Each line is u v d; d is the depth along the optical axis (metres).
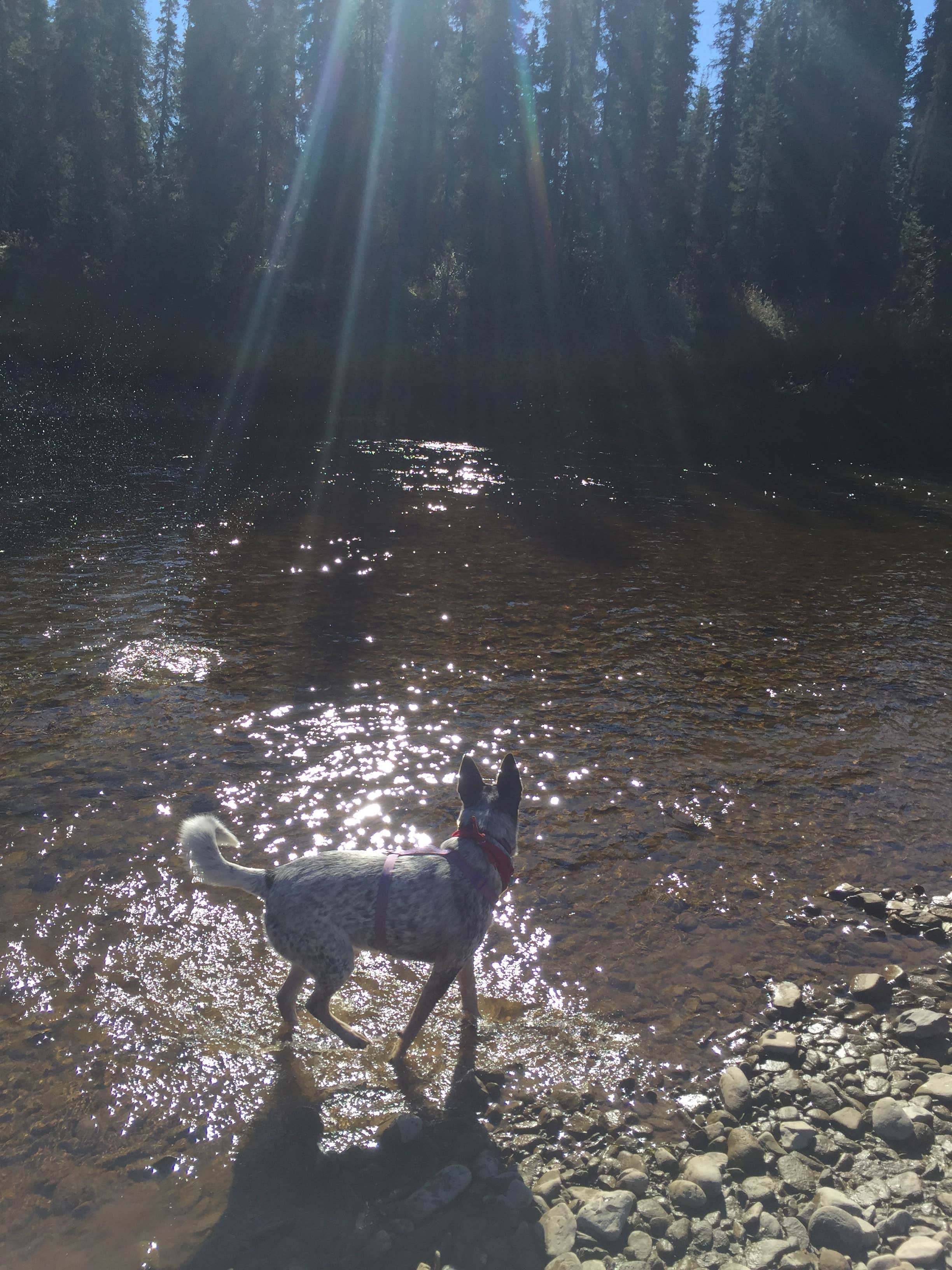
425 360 34.41
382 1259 2.95
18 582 10.77
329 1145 3.43
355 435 28.50
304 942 3.76
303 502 17.41
